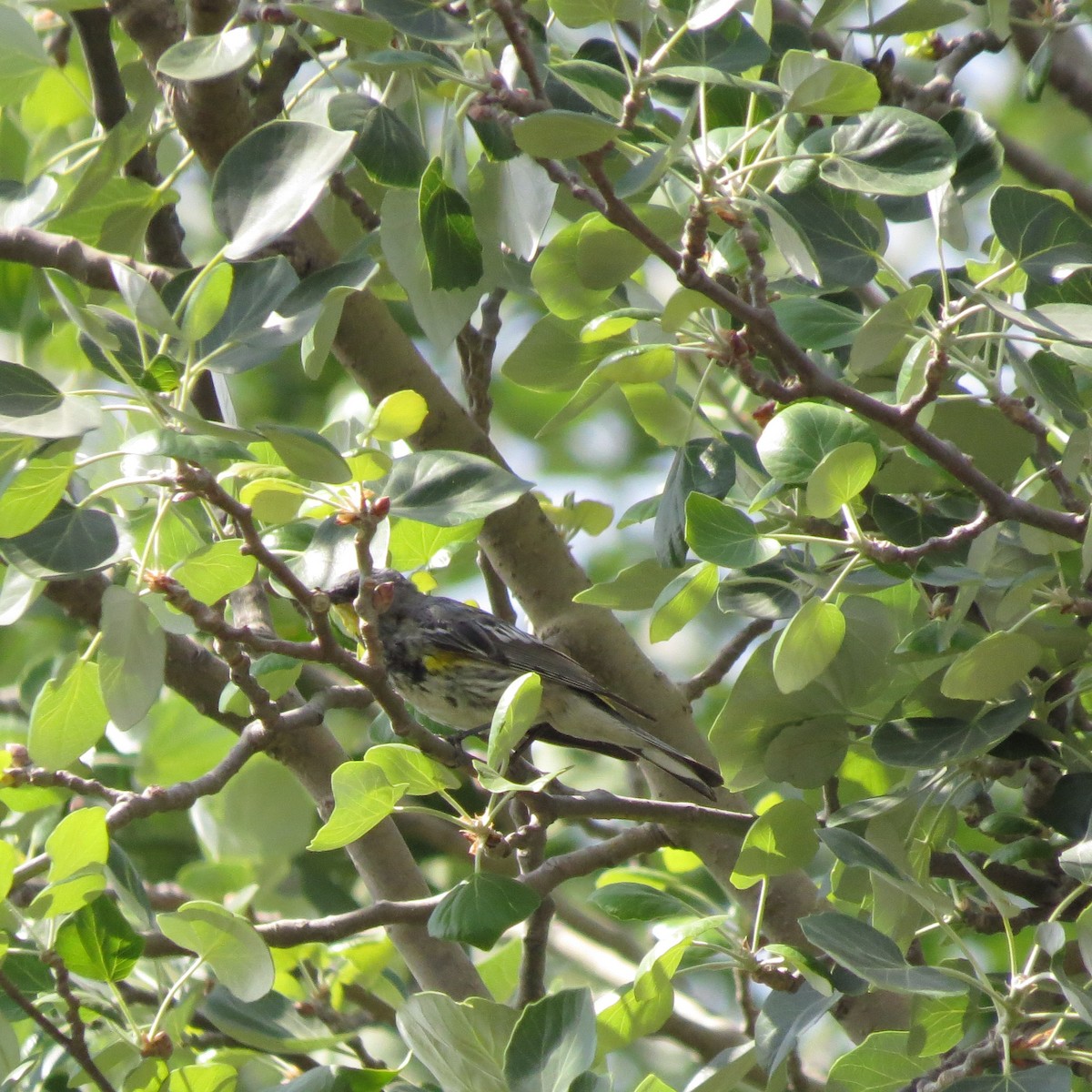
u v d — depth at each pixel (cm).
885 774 975
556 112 645
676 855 1203
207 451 611
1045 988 727
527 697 700
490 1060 733
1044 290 848
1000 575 850
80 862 750
